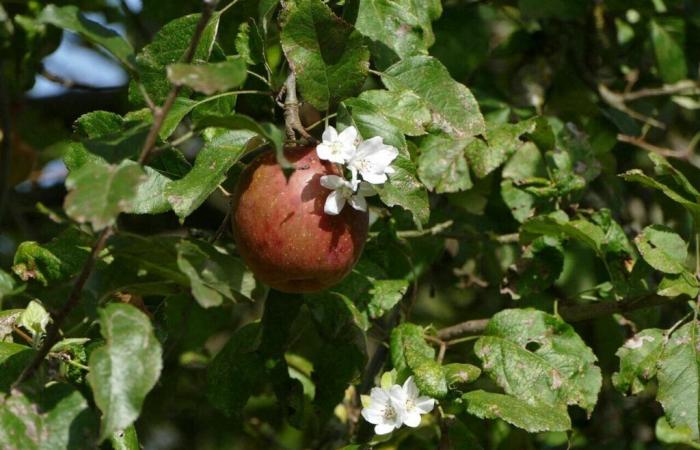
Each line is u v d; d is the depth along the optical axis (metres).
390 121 1.41
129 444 1.39
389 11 1.46
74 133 1.43
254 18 1.50
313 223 1.35
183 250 1.29
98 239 1.29
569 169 1.59
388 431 1.43
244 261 1.38
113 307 1.27
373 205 1.57
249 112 1.56
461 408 1.43
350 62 1.39
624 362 1.48
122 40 1.30
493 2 1.72
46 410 1.31
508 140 1.57
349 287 1.51
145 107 1.42
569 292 1.68
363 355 1.50
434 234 1.61
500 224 1.65
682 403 1.46
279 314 1.50
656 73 1.81
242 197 1.36
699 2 1.80
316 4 1.38
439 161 1.56
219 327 1.72
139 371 1.26
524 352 1.47
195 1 1.70
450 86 1.43
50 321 1.41
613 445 1.70
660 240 1.50
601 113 1.71
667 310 1.72
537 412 1.43
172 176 1.42
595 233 1.52
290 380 1.52
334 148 1.35
